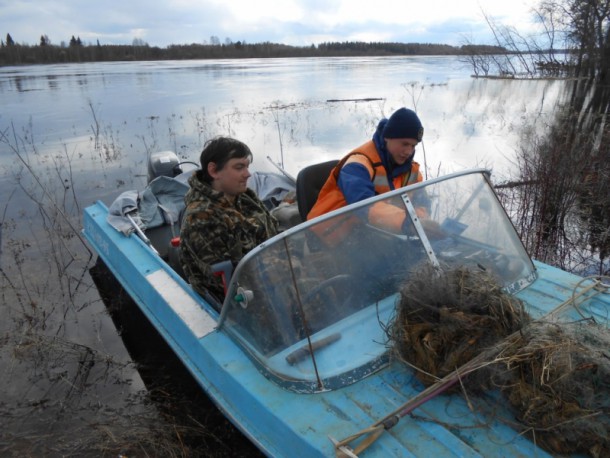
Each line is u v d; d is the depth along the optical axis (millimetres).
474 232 2562
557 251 5137
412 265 2324
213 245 2723
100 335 3965
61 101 16844
